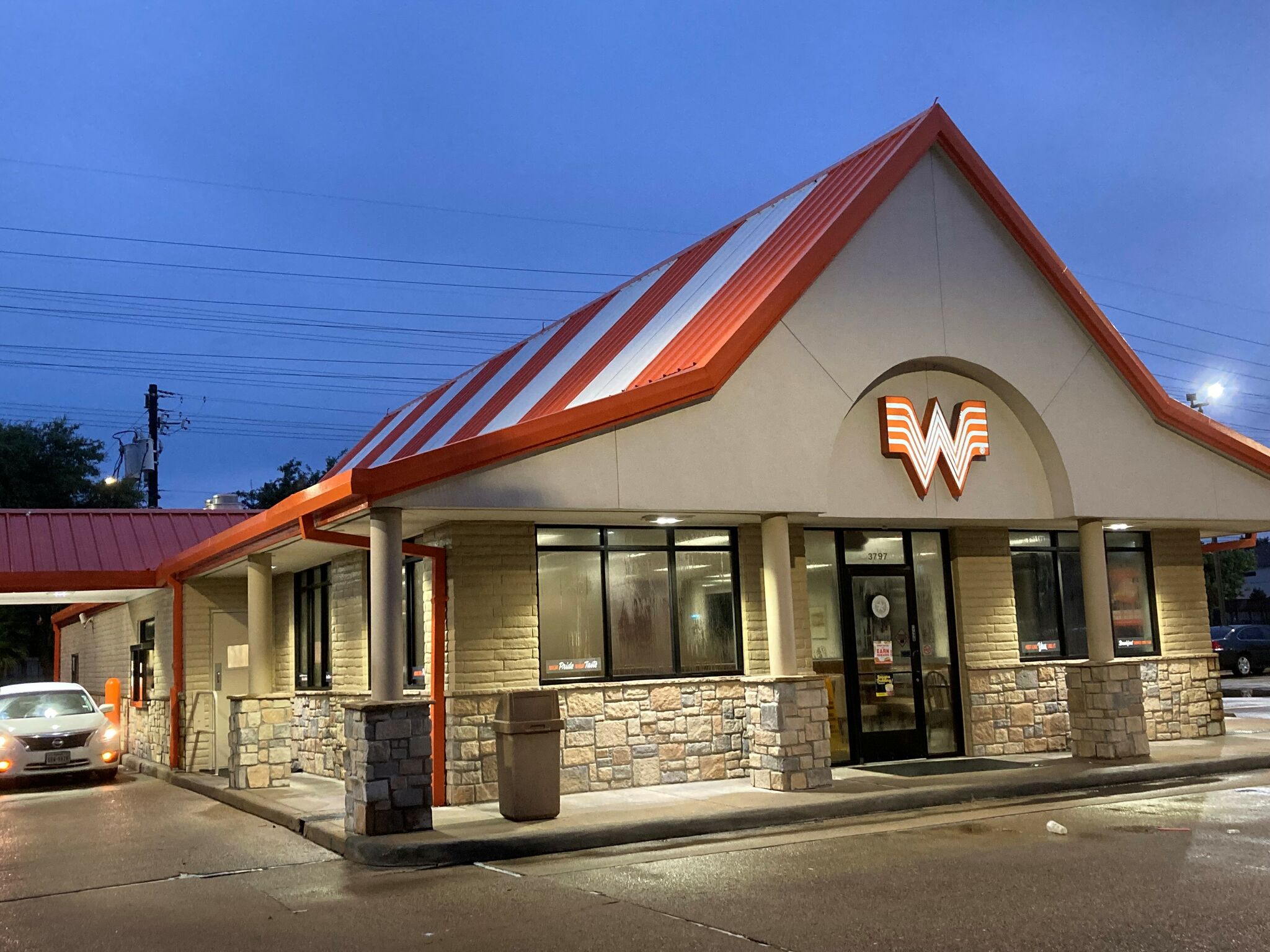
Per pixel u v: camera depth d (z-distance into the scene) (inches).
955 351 592.7
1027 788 522.3
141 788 727.1
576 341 706.2
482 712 511.5
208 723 774.5
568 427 487.2
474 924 310.8
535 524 537.0
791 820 465.4
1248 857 358.0
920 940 276.2
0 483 1915.6
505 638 521.0
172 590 807.1
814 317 555.8
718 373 517.7
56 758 761.6
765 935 286.0
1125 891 316.8
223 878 396.8
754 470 529.3
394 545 460.1
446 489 467.8
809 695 523.2
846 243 565.3
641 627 561.3
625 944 282.7
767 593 539.8
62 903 364.8
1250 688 1189.7
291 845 460.8
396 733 442.0
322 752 695.7
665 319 616.7
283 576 793.6
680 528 577.0
